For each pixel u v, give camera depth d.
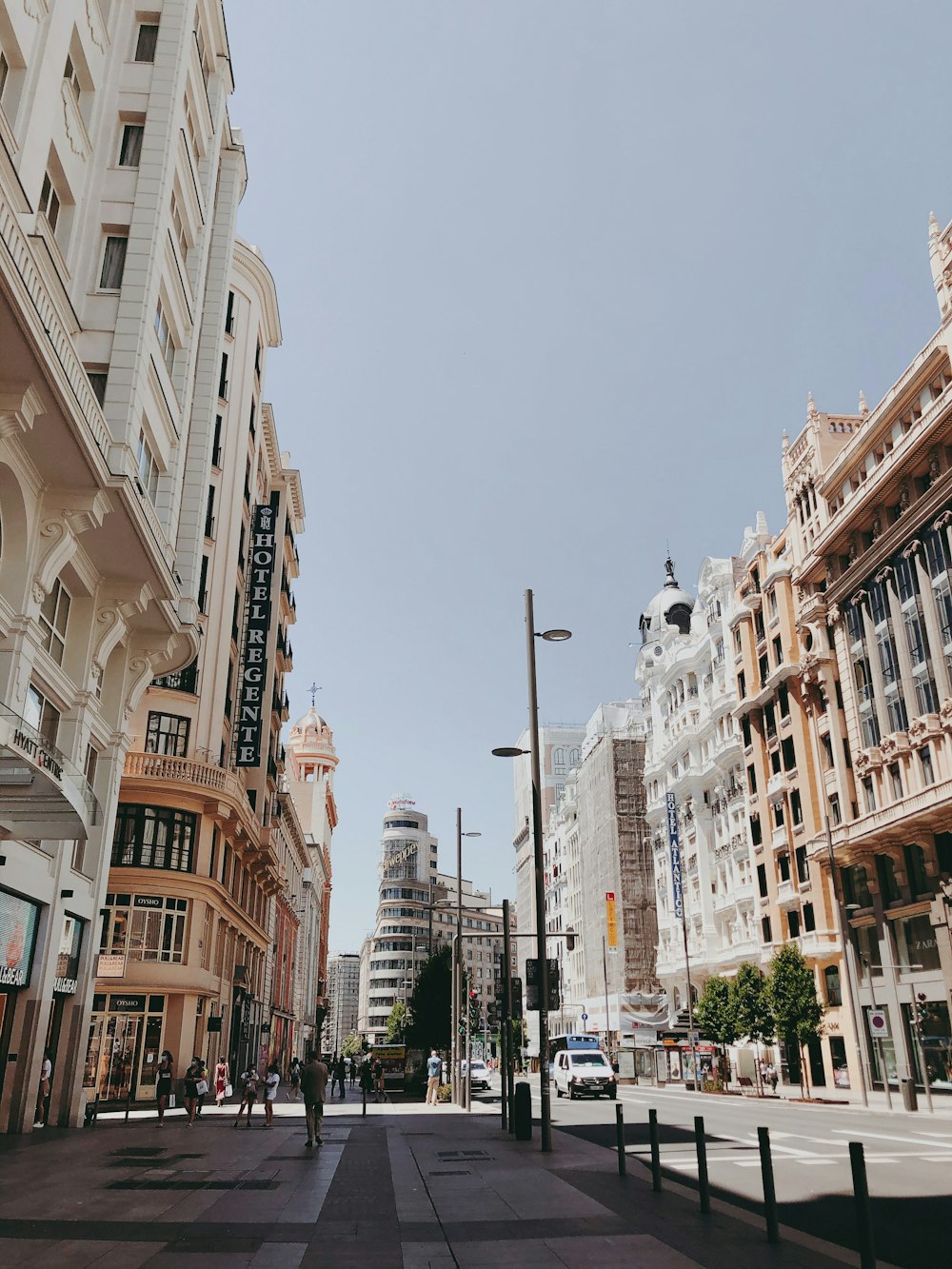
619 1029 79.00
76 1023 23.67
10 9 18.00
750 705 56.56
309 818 130.25
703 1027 47.78
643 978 83.56
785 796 52.25
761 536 61.25
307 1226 9.94
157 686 38.69
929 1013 38.50
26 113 18.80
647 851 87.12
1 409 16.47
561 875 114.56
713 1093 47.00
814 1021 40.22
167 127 25.11
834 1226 10.41
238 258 46.25
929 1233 9.98
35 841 20.52
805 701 50.47
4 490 18.42
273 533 48.75
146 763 36.38
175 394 27.94
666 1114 29.36
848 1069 44.06
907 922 40.75
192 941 36.06
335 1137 21.00
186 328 28.59
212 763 40.22
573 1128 23.75
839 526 45.88
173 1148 18.11
